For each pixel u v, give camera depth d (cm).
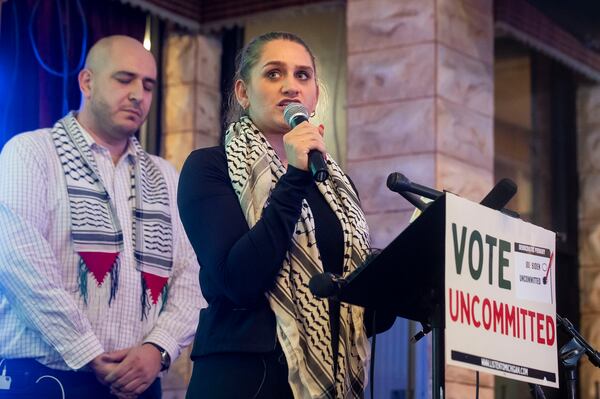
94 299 405
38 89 695
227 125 332
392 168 725
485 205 247
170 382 742
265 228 264
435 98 719
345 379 279
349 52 751
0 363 397
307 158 266
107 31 749
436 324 239
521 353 240
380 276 238
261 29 824
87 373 395
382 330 297
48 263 395
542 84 957
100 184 421
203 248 277
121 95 436
